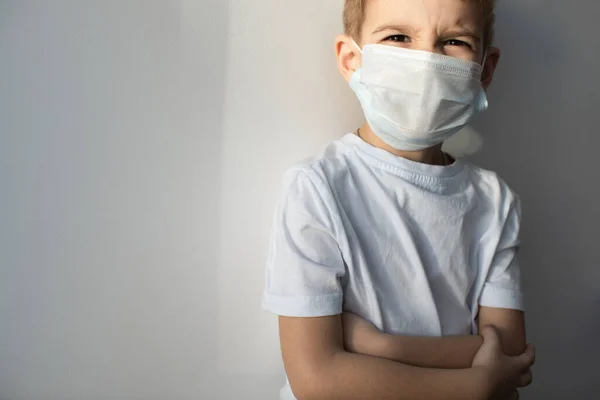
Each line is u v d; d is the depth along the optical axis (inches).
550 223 40.6
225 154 32.4
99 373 31.0
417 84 28.3
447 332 30.0
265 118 33.1
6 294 29.2
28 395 29.9
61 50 29.1
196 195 31.9
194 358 32.6
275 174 33.5
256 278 33.5
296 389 25.8
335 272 27.1
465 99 29.1
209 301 32.6
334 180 28.8
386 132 30.0
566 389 41.9
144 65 30.5
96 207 30.2
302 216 27.5
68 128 29.5
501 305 31.0
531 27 39.0
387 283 29.0
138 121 30.6
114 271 30.8
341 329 27.0
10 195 28.9
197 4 31.2
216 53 31.8
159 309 31.7
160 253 31.4
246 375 33.7
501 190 33.1
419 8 27.8
